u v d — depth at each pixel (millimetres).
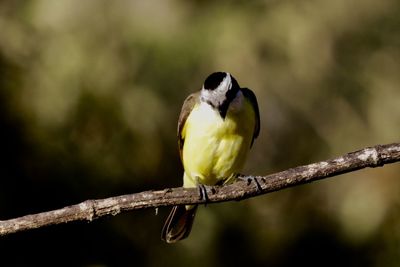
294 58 14898
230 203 13992
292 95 15102
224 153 9883
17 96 13203
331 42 15164
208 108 9805
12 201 12648
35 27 14086
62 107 13398
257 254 14219
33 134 13078
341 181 14703
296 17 14953
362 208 14242
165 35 14523
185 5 14891
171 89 14336
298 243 14523
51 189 12922
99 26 14375
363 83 15180
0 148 12766
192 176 10227
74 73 13719
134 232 13258
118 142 13547
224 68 14586
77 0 14352
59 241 12758
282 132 15406
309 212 14734
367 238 14219
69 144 13242
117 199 7816
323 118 15258
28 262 12555
